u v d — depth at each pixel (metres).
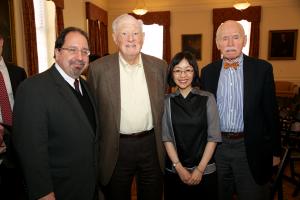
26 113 1.35
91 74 1.90
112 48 9.46
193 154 1.79
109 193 1.92
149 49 9.24
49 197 1.38
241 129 1.85
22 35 4.64
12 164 1.60
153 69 1.96
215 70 1.96
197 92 1.83
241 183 1.90
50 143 1.45
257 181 1.86
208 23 8.73
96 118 1.69
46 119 1.40
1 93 2.12
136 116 1.86
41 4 5.41
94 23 8.02
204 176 1.79
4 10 4.22
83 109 1.58
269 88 1.81
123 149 1.86
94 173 1.57
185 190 1.82
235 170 1.90
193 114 1.78
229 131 1.87
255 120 1.82
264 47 8.45
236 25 1.84
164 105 1.89
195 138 1.79
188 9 8.83
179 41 9.00
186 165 1.80
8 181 1.68
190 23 8.86
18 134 1.36
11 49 4.37
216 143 1.81
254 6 8.25
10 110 2.15
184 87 1.80
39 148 1.36
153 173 1.95
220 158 1.92
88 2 7.55
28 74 4.70
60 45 1.49
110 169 1.85
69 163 1.46
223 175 1.93
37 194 1.35
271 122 1.84
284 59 8.33
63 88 1.47
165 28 8.94
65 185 1.47
